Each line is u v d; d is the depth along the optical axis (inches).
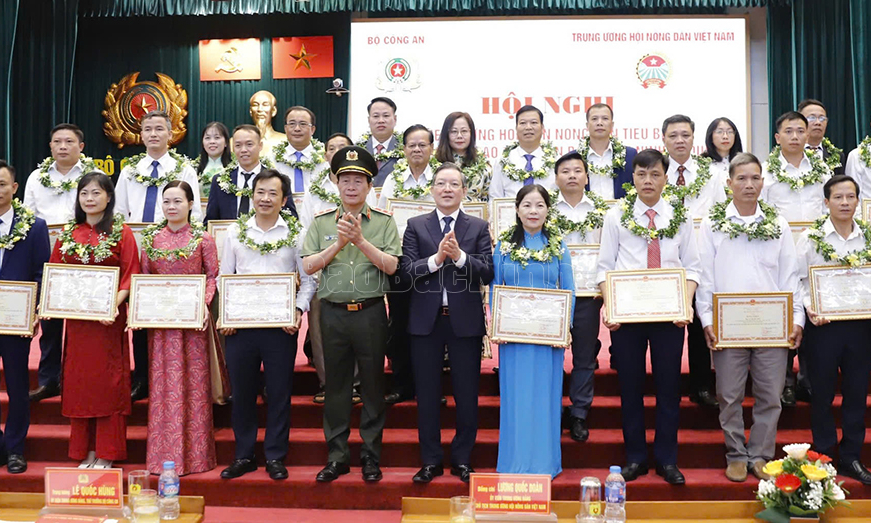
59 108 386.9
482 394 196.5
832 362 166.2
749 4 360.2
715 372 180.9
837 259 165.9
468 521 135.2
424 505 148.2
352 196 164.7
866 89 341.4
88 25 406.9
